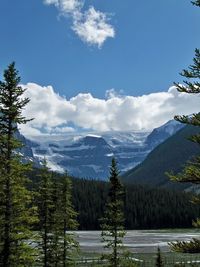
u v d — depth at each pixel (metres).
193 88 13.20
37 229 36.25
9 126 24.94
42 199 35.91
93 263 80.19
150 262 93.19
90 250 116.44
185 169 13.08
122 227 35.50
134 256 103.81
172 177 13.24
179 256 101.81
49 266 36.72
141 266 86.25
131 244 135.62
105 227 35.50
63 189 41.31
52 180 41.53
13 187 24.33
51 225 36.56
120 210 35.53
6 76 25.25
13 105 24.92
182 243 12.94
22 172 24.77
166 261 88.94
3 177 23.98
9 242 24.09
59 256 38.25
